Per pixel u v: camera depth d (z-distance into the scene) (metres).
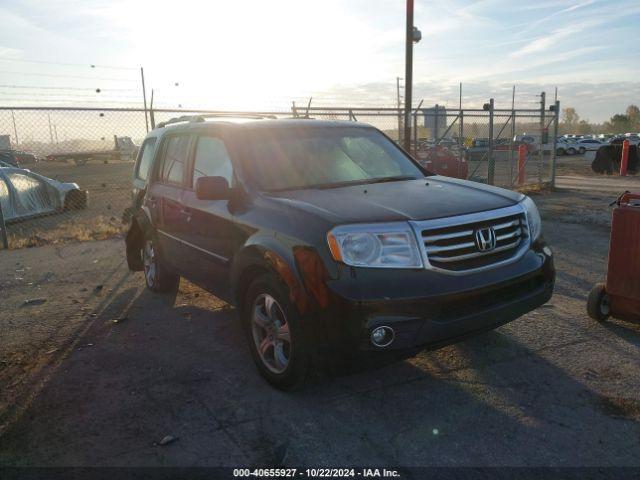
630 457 2.89
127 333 4.95
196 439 3.16
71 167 34.22
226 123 4.72
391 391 3.68
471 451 2.98
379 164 4.76
